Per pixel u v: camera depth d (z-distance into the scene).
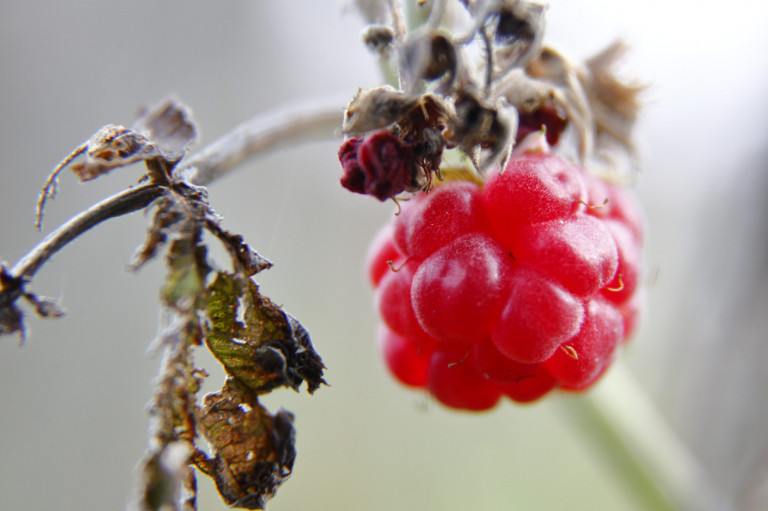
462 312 0.10
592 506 0.26
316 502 0.26
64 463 0.24
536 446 0.27
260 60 0.25
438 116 0.10
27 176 0.23
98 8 0.24
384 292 0.11
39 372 0.24
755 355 0.13
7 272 0.10
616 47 0.12
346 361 0.28
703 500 0.13
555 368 0.11
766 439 0.13
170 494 0.09
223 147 0.11
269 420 0.10
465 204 0.11
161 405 0.10
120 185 0.23
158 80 0.24
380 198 0.10
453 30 0.11
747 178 0.13
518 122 0.11
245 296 0.10
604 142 0.12
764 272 0.13
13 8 0.23
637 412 0.13
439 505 0.27
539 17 0.10
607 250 0.10
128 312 0.24
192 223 0.10
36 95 0.23
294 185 0.26
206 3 0.25
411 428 0.28
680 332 0.14
